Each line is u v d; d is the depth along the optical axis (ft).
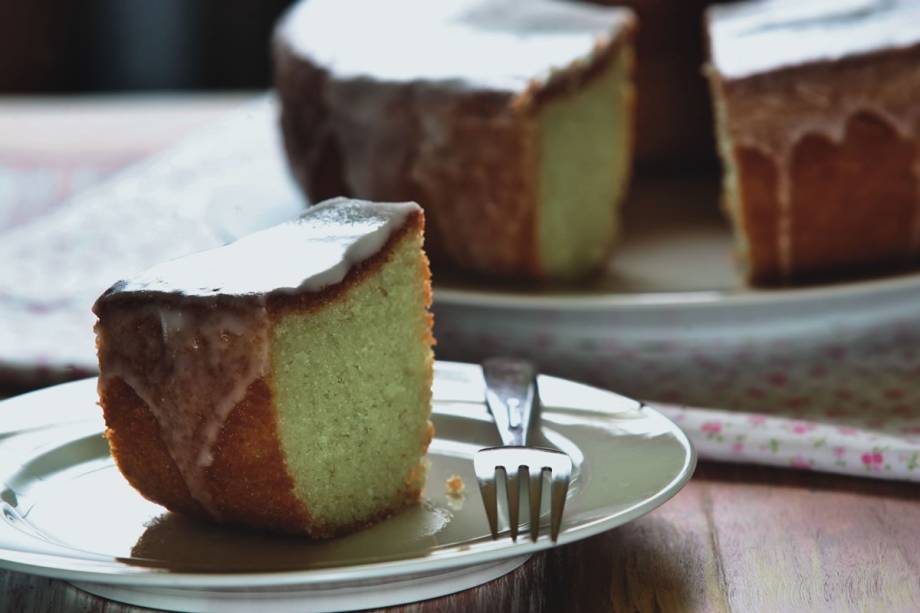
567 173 8.96
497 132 8.24
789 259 8.32
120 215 10.42
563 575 4.84
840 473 5.75
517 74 8.47
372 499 5.12
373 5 10.76
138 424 5.04
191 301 4.83
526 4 10.69
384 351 5.19
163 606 4.58
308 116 9.43
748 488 5.69
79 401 5.82
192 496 5.00
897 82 7.88
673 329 7.81
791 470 5.87
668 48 10.98
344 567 4.24
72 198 11.51
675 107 11.13
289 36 10.34
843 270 8.33
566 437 5.41
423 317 5.35
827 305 7.68
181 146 12.51
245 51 18.47
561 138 8.85
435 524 5.03
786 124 8.04
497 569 4.77
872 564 4.92
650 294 8.39
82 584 4.75
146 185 11.19
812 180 8.08
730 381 7.11
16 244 9.81
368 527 5.07
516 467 4.83
